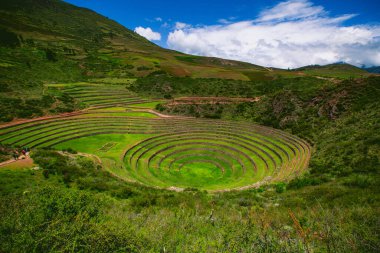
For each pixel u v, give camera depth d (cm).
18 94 7106
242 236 1088
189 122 6688
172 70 11000
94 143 5559
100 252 985
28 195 1802
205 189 3919
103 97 8300
